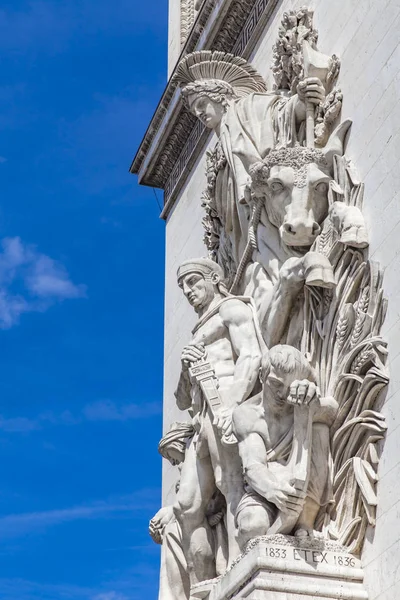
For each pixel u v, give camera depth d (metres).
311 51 25.30
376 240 21.39
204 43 33.97
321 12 26.23
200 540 23.66
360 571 19.88
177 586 24.33
